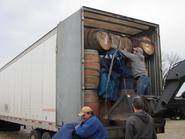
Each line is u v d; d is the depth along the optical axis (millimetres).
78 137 5000
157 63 8398
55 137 5180
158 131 7422
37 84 9469
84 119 5125
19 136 14805
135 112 4590
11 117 12680
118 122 7250
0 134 15648
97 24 8242
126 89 7492
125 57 7602
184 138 14500
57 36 8094
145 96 7285
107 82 7285
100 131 5027
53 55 8320
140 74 7734
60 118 7641
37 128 9359
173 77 6539
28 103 10344
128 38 8289
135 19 8141
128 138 4430
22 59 11242
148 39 8562
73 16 7340
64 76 7566
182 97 6863
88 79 7012
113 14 7703
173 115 7043
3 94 14203
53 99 8156
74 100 7016
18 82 11742
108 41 7562
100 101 7414
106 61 7492
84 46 7344
